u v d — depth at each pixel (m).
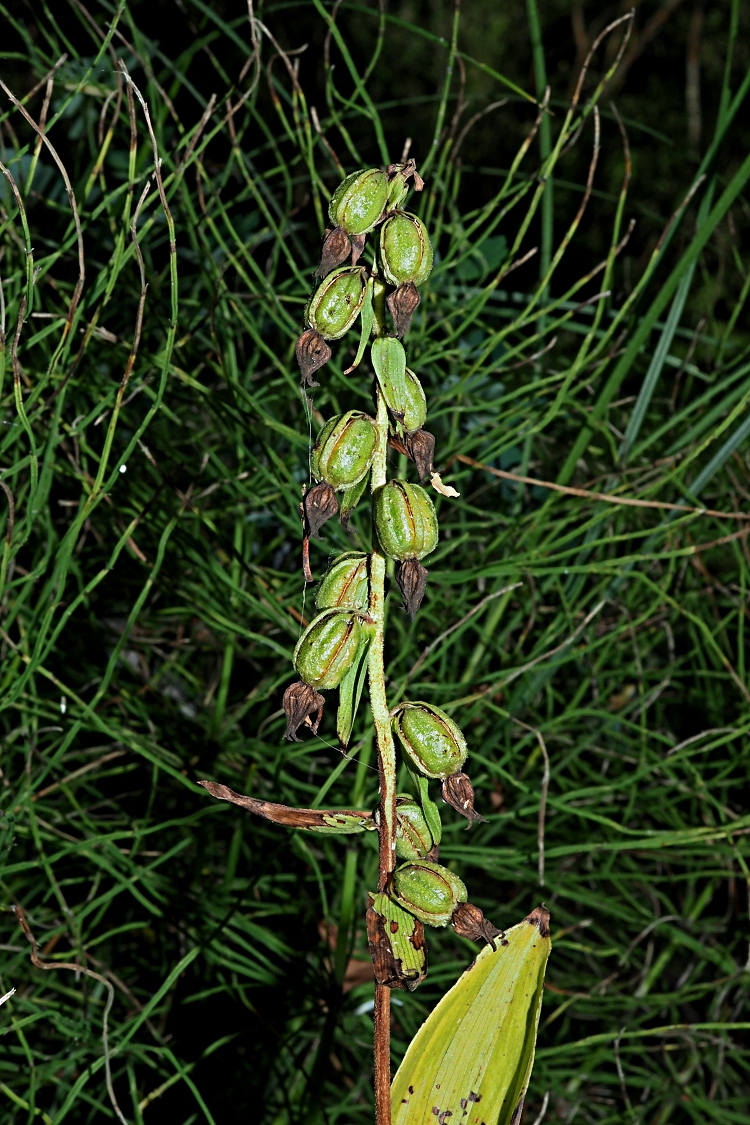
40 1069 0.49
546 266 0.59
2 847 0.49
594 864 0.65
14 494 0.56
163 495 0.60
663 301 0.55
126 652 0.65
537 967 0.39
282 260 0.75
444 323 0.60
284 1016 0.53
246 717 0.64
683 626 0.69
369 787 0.54
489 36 1.36
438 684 0.57
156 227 0.64
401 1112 0.39
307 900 0.56
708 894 0.62
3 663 0.53
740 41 1.37
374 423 0.37
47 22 0.74
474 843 0.60
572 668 0.68
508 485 0.68
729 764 0.62
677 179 1.26
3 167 0.45
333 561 0.38
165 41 0.79
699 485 0.58
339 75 1.20
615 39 1.35
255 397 0.58
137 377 0.57
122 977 0.56
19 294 0.54
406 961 0.38
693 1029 0.53
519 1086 0.39
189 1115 0.52
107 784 0.62
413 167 0.37
